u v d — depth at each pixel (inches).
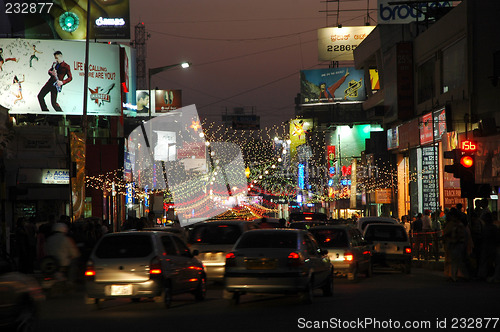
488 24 1776.6
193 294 775.1
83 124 1599.4
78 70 2652.6
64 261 853.8
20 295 499.5
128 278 683.4
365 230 1203.2
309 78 3769.7
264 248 704.4
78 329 553.6
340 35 3535.9
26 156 1961.1
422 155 2098.9
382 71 2893.7
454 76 1961.1
